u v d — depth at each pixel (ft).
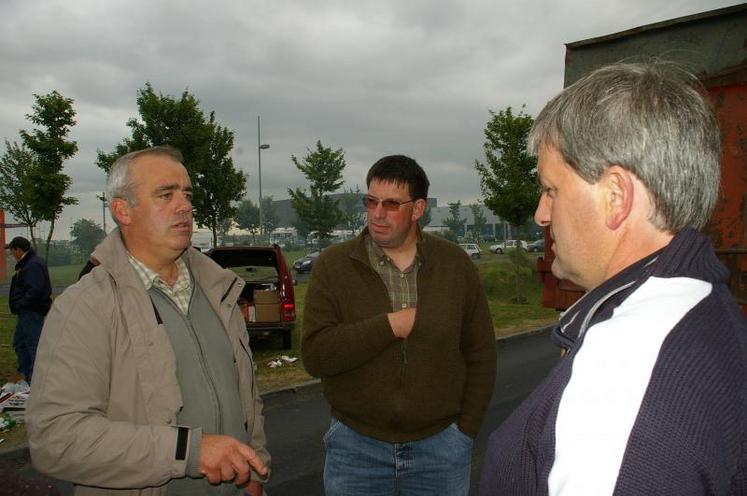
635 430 2.33
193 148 51.80
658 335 2.51
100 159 50.26
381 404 7.17
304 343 7.50
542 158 3.31
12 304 22.03
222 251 28.96
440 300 7.32
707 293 2.70
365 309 7.42
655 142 2.83
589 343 2.66
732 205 8.79
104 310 5.41
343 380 7.38
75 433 4.93
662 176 2.84
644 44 9.93
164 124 51.52
